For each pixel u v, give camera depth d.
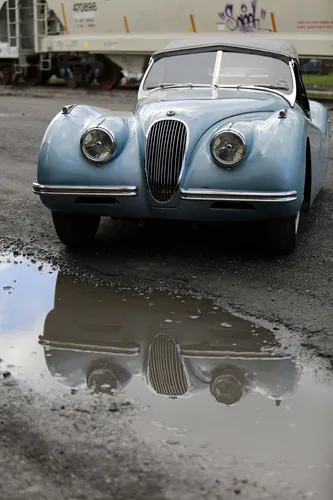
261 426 2.68
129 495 2.22
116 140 4.63
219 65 5.86
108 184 4.62
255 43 6.04
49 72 24.03
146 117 4.90
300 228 5.82
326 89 17.48
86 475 2.32
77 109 5.00
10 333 3.62
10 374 3.12
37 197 7.06
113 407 2.81
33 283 4.42
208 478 2.32
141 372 3.17
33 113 14.92
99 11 20.86
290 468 2.39
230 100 5.15
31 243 5.35
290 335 3.58
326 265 4.81
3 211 6.39
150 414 2.76
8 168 8.72
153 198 4.64
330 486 2.29
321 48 16.55
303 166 4.61
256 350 3.40
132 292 4.25
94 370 3.19
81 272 4.64
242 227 5.80
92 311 3.94
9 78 24.47
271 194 4.43
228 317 3.84
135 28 20.22
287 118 4.70
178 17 19.16
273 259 4.94
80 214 4.95
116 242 5.41
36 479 2.29
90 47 21.31
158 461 2.41
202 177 4.52
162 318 3.83
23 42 23.39
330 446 2.53
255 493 2.25
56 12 22.05
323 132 6.38
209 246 5.28
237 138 4.44
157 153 4.62
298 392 2.98
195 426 2.66
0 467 2.36
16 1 22.66
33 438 2.55
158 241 5.43
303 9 16.64
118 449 2.48
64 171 4.66
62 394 2.93
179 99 5.30
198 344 3.49
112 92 20.84
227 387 3.02
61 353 3.38
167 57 6.03
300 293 4.23
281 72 5.80
